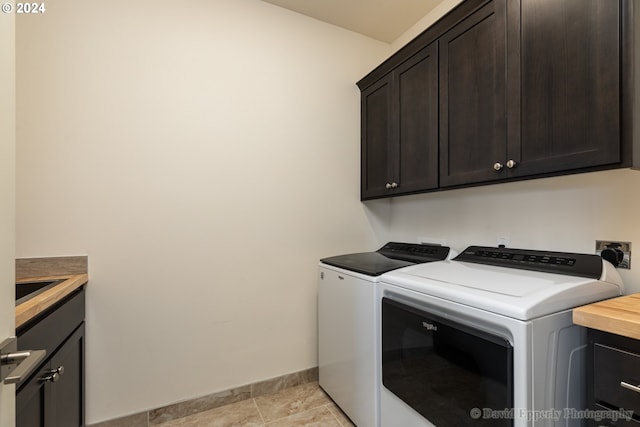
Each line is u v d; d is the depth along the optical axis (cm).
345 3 202
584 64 103
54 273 149
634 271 117
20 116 144
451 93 155
